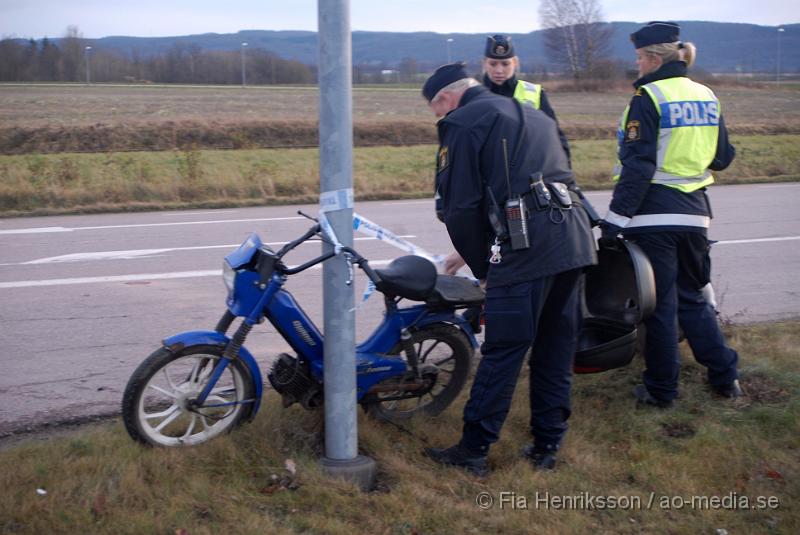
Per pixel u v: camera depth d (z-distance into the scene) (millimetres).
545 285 3650
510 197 3582
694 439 4074
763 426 4215
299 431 3973
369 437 3994
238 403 3938
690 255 4430
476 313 4453
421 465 3861
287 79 77812
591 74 61812
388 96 49969
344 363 3654
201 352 3834
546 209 3590
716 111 4480
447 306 4246
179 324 6465
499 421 3768
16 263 8805
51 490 3375
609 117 34188
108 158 19828
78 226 11664
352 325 3660
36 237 10594
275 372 3975
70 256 9203
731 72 110000
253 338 6102
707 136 4410
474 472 3803
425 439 4109
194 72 76875
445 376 4660
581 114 35719
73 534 3125
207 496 3410
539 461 3904
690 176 4363
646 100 4258
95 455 3701
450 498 3545
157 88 61031
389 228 11273
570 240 3627
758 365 4953
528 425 4297
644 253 4359
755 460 3871
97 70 75812
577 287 3910
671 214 4316
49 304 7055
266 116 32125
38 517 3188
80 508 3264
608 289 4664
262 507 3387
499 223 3590
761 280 7918
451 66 3846
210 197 14977
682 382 4773
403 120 30812
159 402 4723
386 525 3299
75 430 4430
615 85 55250
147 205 13898
